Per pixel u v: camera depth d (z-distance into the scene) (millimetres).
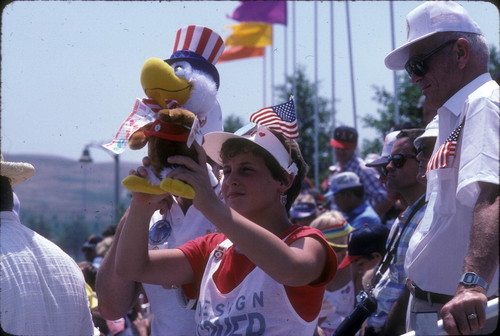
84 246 8227
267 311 2486
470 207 2854
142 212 2582
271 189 2648
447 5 3125
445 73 3090
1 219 2904
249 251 2271
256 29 17156
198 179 2242
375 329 3855
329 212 5051
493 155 2613
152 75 2355
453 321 2359
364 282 4348
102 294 2994
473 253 2473
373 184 7602
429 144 3693
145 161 2311
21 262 2777
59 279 2869
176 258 2779
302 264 2371
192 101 2416
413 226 3801
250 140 2604
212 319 2574
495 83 2939
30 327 2719
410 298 3316
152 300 3197
